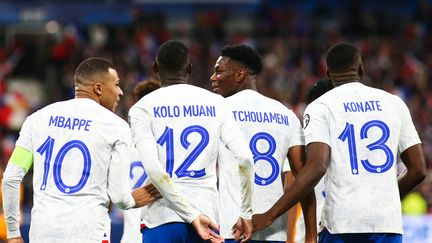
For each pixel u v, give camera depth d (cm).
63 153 2180
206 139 2228
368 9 10538
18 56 9038
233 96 2442
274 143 2402
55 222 2131
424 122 7306
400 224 2234
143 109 2234
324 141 2238
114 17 8975
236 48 2469
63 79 8431
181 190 2195
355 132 2247
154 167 2162
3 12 8794
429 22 10044
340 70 2330
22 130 2233
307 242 2333
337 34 9431
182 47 2302
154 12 9488
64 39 8894
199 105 2247
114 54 8806
